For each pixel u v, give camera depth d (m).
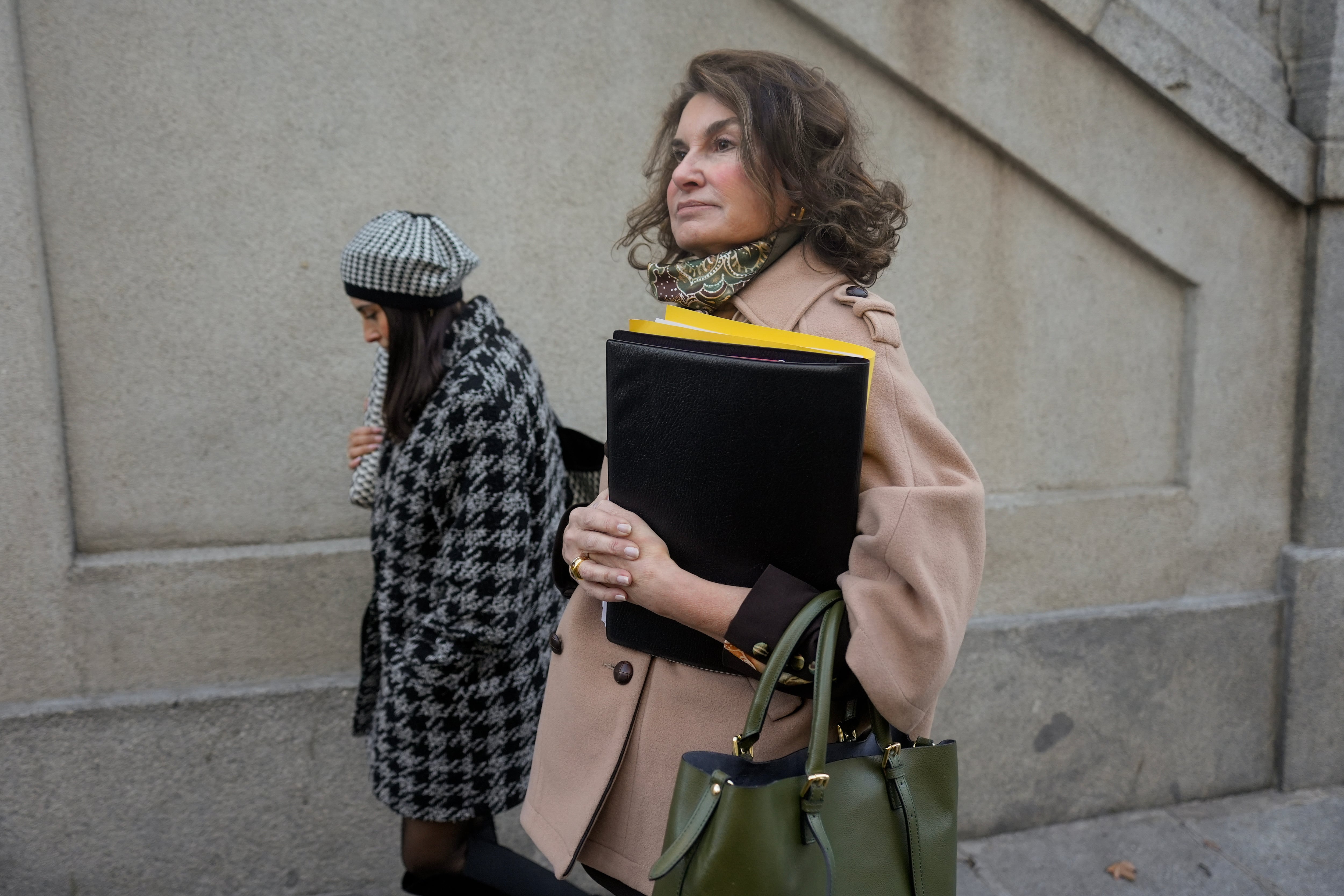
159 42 2.02
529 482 1.69
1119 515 2.73
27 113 1.95
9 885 2.08
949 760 1.10
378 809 2.28
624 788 1.24
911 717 1.03
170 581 2.12
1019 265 2.61
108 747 2.10
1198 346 2.74
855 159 1.25
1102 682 2.73
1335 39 2.63
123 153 2.03
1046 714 2.69
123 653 2.12
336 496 2.24
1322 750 2.92
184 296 2.10
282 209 2.13
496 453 1.60
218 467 2.17
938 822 1.09
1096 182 2.58
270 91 2.09
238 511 2.19
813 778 0.98
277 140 2.11
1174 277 2.72
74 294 2.03
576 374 2.37
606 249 2.34
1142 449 2.79
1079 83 2.53
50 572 2.05
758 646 1.04
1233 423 2.81
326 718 2.22
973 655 2.60
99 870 2.13
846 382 1.00
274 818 2.22
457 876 1.76
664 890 1.00
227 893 2.21
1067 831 2.71
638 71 2.31
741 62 1.23
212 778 2.17
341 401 2.22
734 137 1.21
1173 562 2.80
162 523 2.15
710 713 1.18
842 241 1.21
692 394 1.05
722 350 1.07
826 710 0.99
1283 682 2.89
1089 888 2.45
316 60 2.11
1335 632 2.88
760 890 0.95
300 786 2.22
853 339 1.13
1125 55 2.49
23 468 2.00
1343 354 2.80
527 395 1.71
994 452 2.66
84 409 2.07
